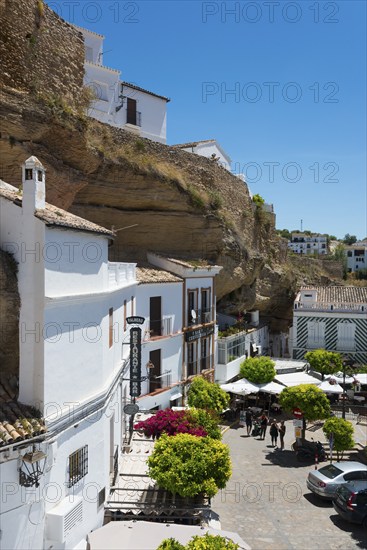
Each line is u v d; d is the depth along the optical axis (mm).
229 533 11133
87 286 11648
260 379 28609
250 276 34938
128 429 18141
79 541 10758
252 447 22672
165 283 24031
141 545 10281
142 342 21766
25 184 9898
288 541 13820
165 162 27406
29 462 8969
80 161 18766
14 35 16047
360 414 27906
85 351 11469
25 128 15875
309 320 38062
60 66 18219
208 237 28859
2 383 9891
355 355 36875
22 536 9078
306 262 66750
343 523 15039
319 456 20875
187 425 16359
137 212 24750
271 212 42250
